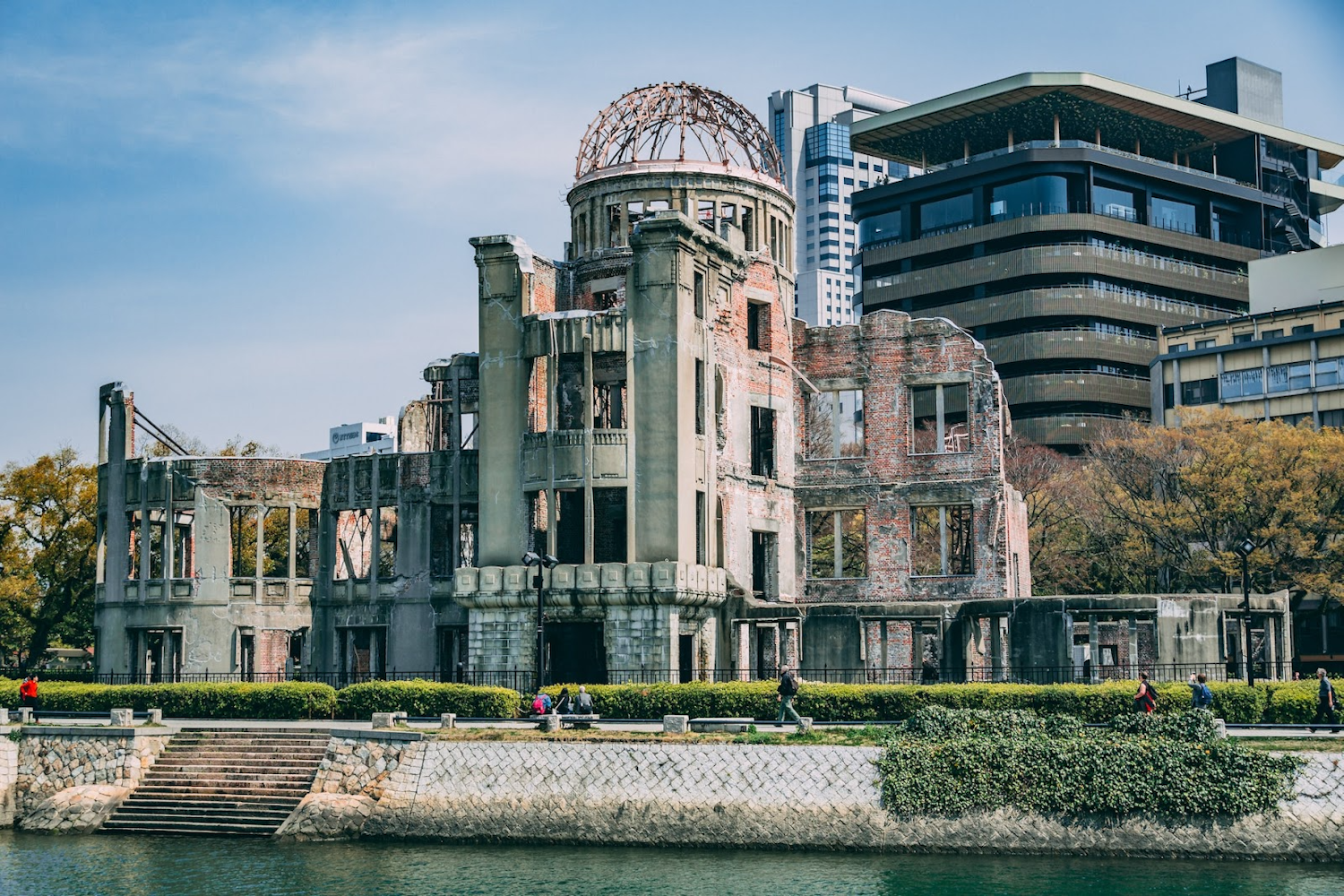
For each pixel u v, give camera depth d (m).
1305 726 44.03
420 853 42.00
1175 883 36.25
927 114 133.75
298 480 68.94
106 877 39.59
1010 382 126.44
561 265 68.50
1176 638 54.44
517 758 43.78
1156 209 134.75
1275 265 118.94
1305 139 145.25
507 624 59.16
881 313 67.94
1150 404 123.12
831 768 41.44
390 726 46.81
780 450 67.31
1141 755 39.44
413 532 66.38
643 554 57.78
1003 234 129.88
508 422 60.12
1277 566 78.94
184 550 72.38
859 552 89.81
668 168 67.62
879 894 35.94
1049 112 132.00
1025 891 35.91
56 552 83.19
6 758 49.12
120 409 71.31
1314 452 78.31
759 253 67.12
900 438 66.94
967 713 42.19
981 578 64.69
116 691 55.56
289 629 68.19
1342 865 37.78
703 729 45.03
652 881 37.81
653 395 58.38
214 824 45.41
